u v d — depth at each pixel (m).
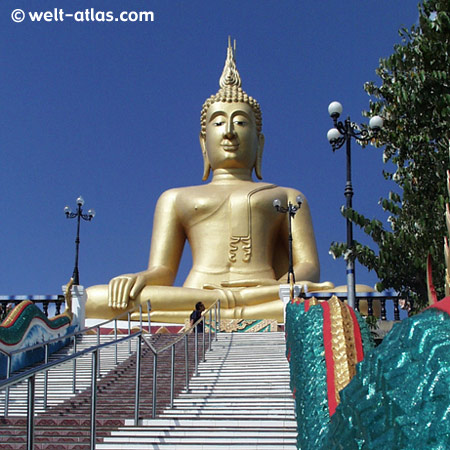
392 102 11.81
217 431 7.55
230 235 22.02
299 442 4.85
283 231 22.89
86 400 9.97
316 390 4.45
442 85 10.63
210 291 19.97
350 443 2.34
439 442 1.78
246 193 22.33
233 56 25.39
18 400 10.80
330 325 4.77
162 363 13.17
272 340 15.06
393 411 1.98
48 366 5.32
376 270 11.49
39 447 7.36
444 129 10.88
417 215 10.99
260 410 8.85
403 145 11.31
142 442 7.23
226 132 23.27
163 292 19.88
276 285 20.08
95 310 19.97
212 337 15.64
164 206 23.09
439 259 10.52
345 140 13.60
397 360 2.05
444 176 10.69
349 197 13.22
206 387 10.82
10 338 13.46
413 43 11.32
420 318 2.09
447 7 10.98
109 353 14.74
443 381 1.84
